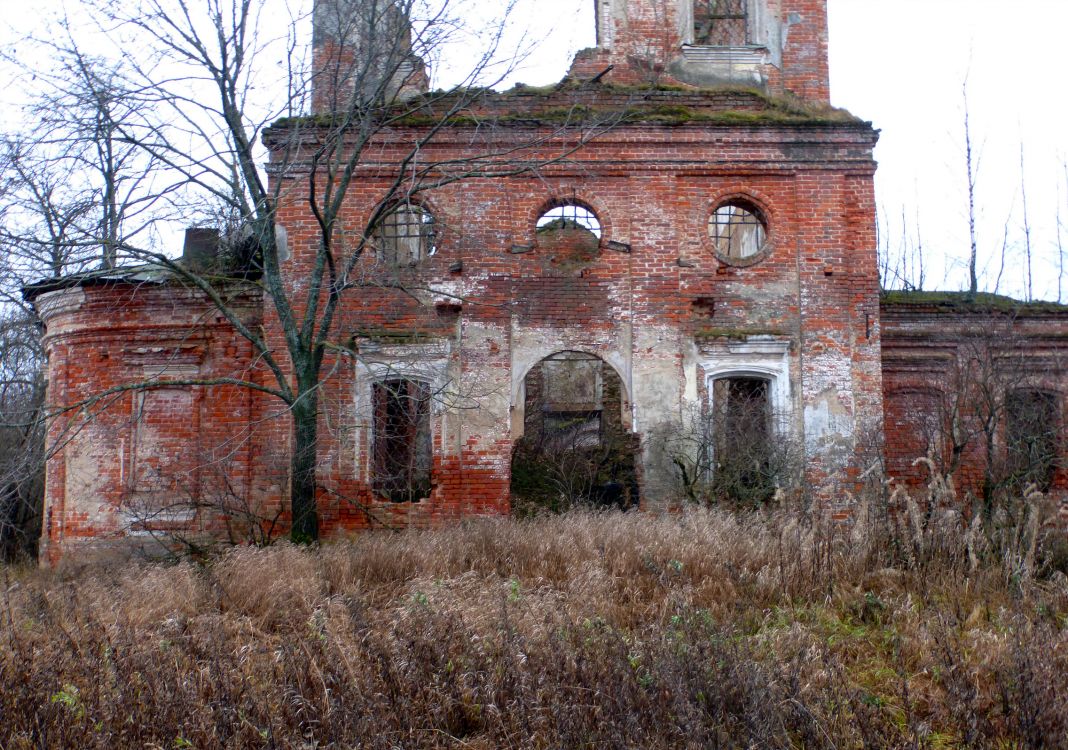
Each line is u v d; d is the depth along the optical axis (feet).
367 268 50.96
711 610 33.30
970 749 23.81
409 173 54.54
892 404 61.05
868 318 54.70
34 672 27.45
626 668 25.57
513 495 63.00
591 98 56.18
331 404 53.11
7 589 37.27
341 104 53.93
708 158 55.36
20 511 63.93
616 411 74.33
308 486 48.16
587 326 54.19
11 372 71.41
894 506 41.83
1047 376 60.29
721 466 52.26
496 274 54.24
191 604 35.17
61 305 58.08
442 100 54.65
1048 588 35.19
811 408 53.72
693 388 54.03
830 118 55.98
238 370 56.03
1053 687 25.54
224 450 54.70
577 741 23.26
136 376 57.00
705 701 24.39
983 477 53.98
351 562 38.91
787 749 23.39
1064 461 56.59
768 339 54.08
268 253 48.06
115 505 55.83
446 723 25.31
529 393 74.90
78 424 57.06
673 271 54.60
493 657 27.78
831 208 55.36
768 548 37.68
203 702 25.72
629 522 42.63
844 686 26.37
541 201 54.90
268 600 34.83
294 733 23.73
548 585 34.99
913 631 30.94
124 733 24.17
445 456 53.01
